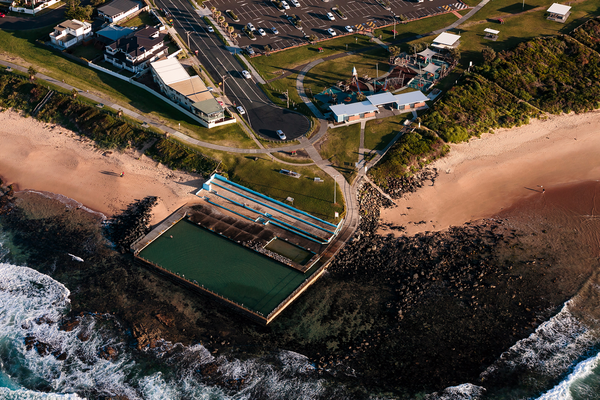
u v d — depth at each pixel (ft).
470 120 488.85
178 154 449.89
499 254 383.24
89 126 476.95
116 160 455.22
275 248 384.68
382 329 337.52
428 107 495.00
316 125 477.77
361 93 500.33
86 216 412.77
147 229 398.42
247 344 330.75
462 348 328.70
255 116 486.38
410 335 334.24
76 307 350.43
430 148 456.04
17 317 345.92
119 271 371.56
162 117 481.87
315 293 358.02
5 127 488.02
